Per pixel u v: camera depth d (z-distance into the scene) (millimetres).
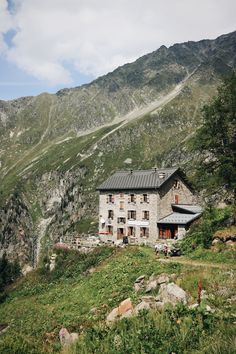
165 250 42969
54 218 193750
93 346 15375
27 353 16578
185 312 16094
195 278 22859
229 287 20297
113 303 27969
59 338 21766
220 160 42438
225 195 46719
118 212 67562
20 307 40469
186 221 57688
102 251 53562
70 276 50688
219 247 37625
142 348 13539
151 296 23625
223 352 11000
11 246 180250
